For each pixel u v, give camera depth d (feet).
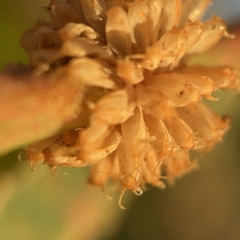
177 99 0.17
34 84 0.17
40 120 0.17
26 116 0.17
